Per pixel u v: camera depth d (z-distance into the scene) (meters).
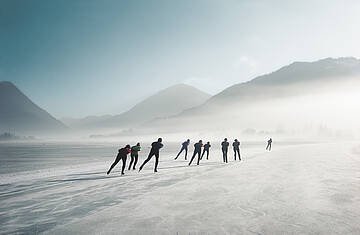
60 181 9.79
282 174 10.77
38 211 5.46
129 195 6.95
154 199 6.43
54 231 4.23
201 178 9.88
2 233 4.16
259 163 15.83
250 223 4.56
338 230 4.20
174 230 4.25
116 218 4.91
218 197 6.61
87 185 8.69
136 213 5.23
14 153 36.12
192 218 4.88
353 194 6.86
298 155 22.94
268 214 5.09
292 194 6.90
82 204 6.02
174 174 11.14
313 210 5.34
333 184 8.33
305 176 10.13
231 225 4.47
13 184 9.27
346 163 15.35
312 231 4.15
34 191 7.78
